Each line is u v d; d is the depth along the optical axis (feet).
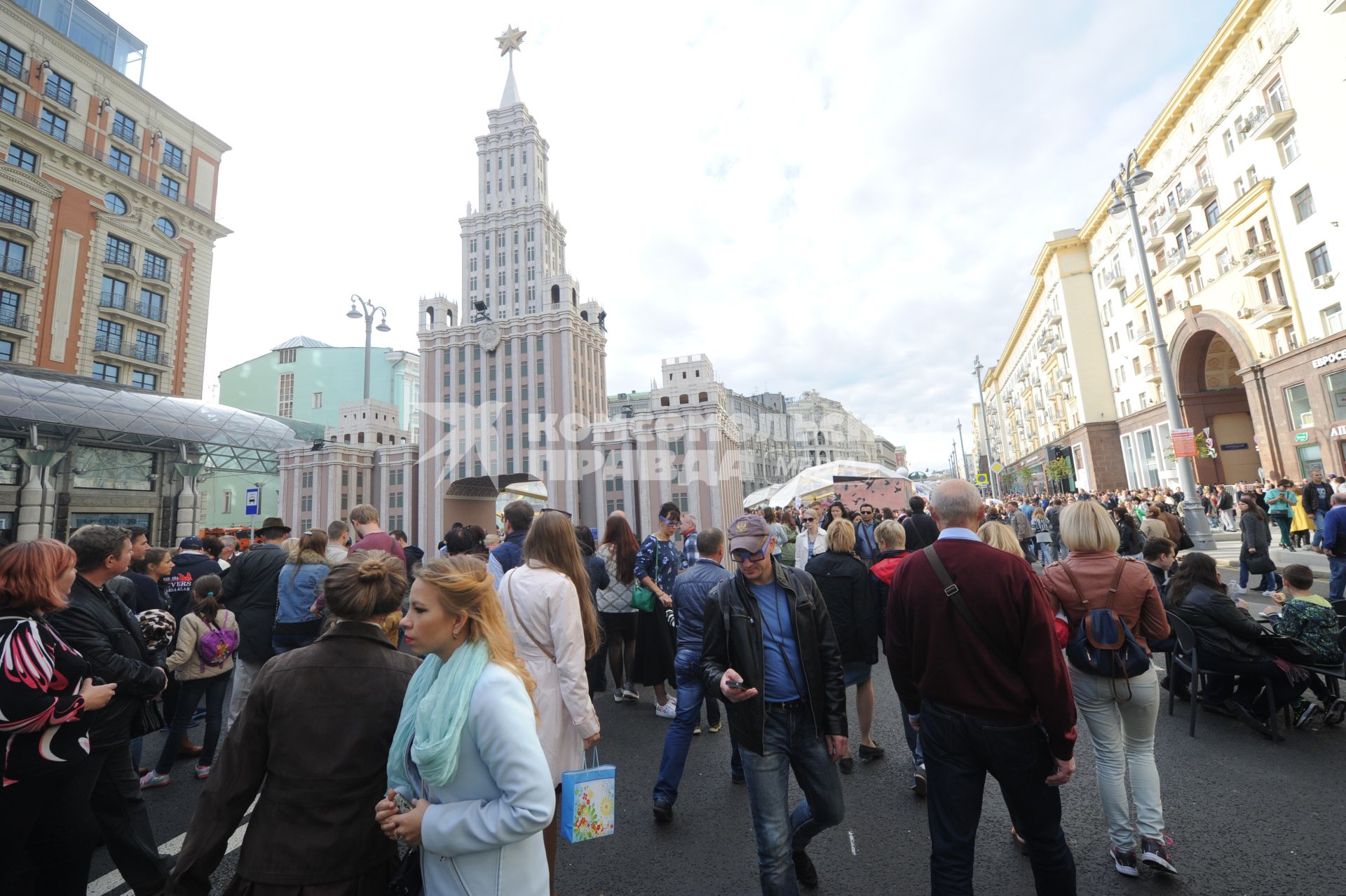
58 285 110.63
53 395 93.91
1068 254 151.33
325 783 6.02
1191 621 16.57
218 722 16.05
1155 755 14.89
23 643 7.65
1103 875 10.03
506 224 263.29
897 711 19.43
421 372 237.04
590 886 10.28
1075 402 155.02
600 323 254.06
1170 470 116.98
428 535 213.46
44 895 8.62
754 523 9.48
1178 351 109.70
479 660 5.78
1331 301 73.41
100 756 9.16
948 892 7.59
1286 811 11.63
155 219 128.57
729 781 14.46
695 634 13.51
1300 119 75.87
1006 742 7.66
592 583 21.65
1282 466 82.12
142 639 10.91
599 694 22.54
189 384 134.00
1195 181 99.25
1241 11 83.10
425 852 5.60
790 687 9.27
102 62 119.65
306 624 16.31
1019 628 7.73
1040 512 65.72
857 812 12.60
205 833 5.88
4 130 104.22
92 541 10.32
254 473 135.23
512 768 5.33
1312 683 16.26
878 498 66.90
